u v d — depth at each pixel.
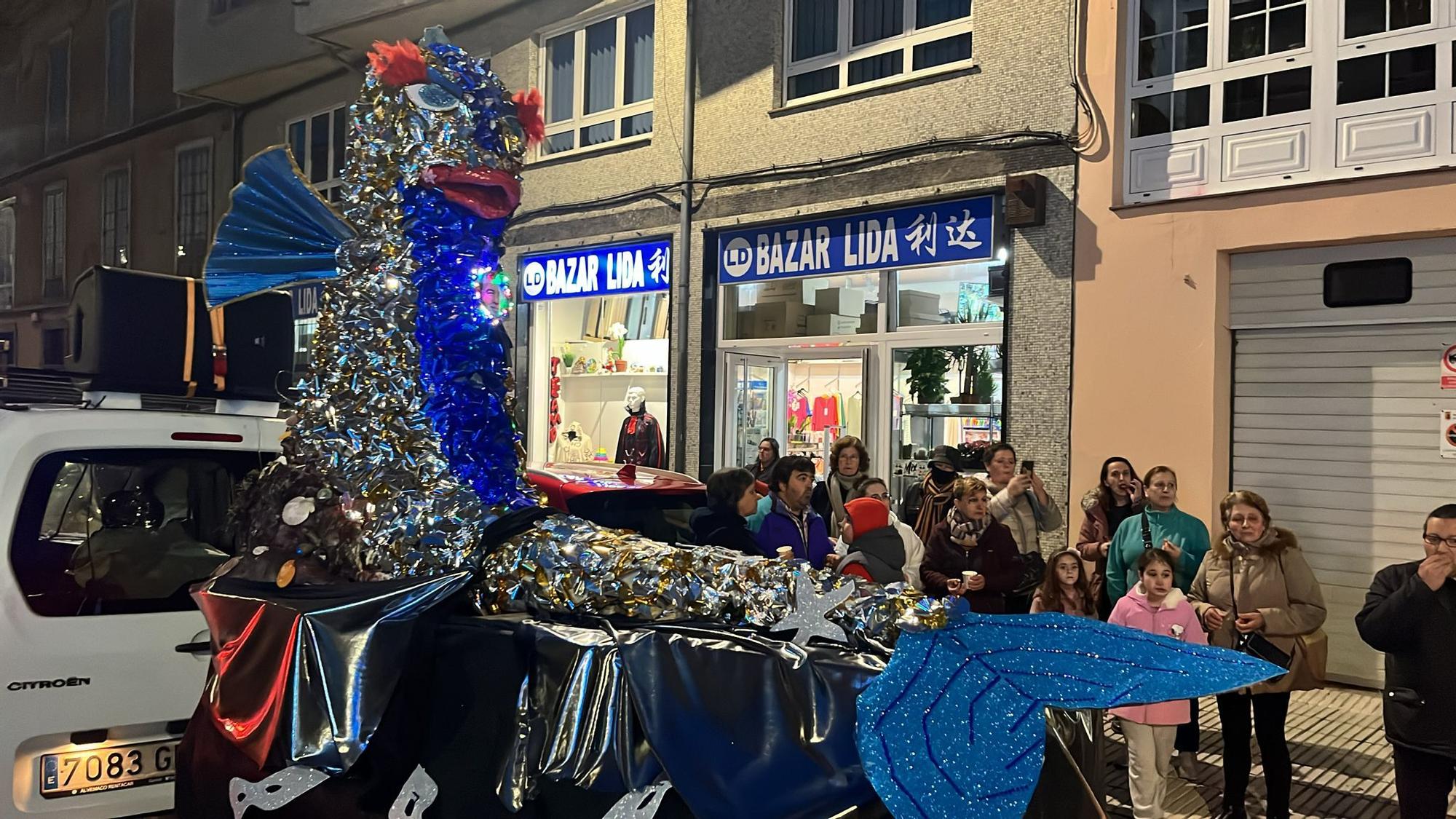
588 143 11.75
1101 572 5.82
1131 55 7.72
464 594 2.42
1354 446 6.86
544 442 12.09
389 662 2.18
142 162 16.27
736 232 10.05
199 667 3.35
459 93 2.56
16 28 18.61
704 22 10.20
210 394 3.85
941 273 8.84
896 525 5.39
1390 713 3.87
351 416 2.54
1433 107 6.58
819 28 9.65
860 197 9.05
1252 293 7.24
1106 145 7.64
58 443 3.21
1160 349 7.39
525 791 2.02
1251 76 7.24
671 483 4.61
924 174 8.66
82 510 3.28
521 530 2.42
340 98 13.38
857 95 9.08
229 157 14.88
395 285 2.55
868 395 9.23
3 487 3.09
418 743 2.25
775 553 4.88
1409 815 3.85
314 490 2.54
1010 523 6.00
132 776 3.20
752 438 10.12
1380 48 6.78
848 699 1.83
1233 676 1.72
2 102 19.16
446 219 2.58
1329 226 6.75
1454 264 6.47
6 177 19.34
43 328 18.48
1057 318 7.86
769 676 1.90
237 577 2.54
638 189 10.77
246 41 13.95
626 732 1.96
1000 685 1.76
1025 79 8.08
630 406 10.71
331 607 2.23
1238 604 4.55
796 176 9.50
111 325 3.55
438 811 2.21
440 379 2.54
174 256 15.65
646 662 1.98
